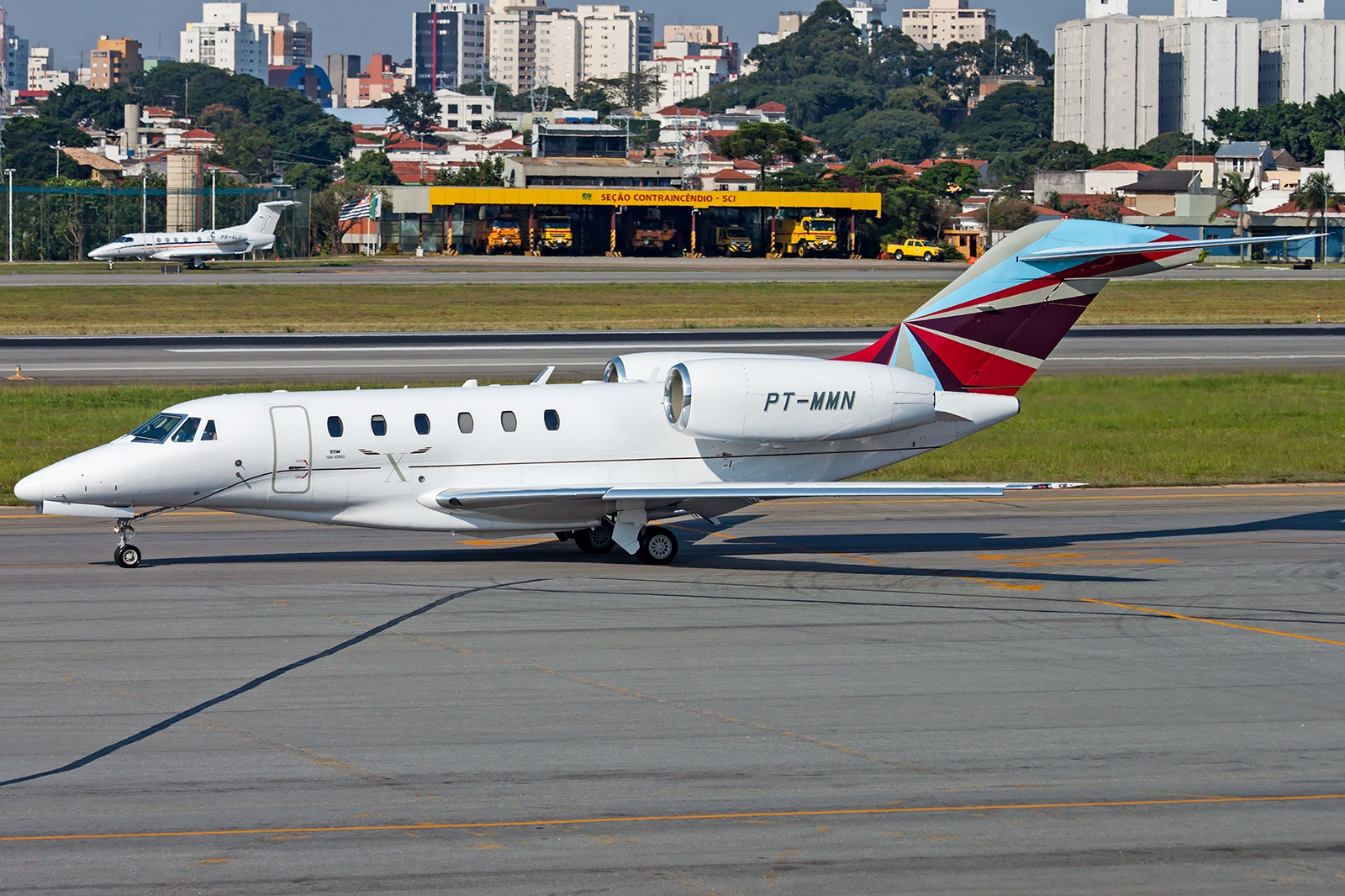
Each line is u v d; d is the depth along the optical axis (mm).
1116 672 65062
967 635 71812
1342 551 96375
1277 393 178000
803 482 96375
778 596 80750
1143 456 137375
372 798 48781
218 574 85562
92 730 55469
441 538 100125
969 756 53531
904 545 98938
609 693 60906
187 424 86125
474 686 61750
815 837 45844
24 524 103562
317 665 64875
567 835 45844
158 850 44469
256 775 50844
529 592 81062
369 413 88812
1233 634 72750
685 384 92000
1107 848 45406
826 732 56000
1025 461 134250
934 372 98188
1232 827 47188
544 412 91688
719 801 48719
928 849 45094
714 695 60656
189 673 63375
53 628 71312
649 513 92875
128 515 87375
